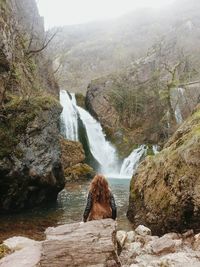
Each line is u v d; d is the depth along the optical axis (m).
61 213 14.41
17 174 14.41
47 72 36.50
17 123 14.74
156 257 6.41
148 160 12.70
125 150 40.34
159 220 9.47
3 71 17.91
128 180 30.59
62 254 5.38
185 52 65.31
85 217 6.94
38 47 35.06
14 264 5.48
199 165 8.45
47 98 16.69
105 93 44.81
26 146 14.93
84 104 45.78
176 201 8.79
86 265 5.29
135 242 7.12
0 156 13.85
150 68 49.84
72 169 28.03
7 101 16.03
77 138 38.91
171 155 9.98
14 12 27.83
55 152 16.62
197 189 8.22
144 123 43.94
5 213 14.33
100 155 40.97
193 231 8.07
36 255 5.83
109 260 5.38
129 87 45.84
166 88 44.16
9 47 18.86
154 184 10.69
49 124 16.20
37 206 15.82
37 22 42.62
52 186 16.33
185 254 6.16
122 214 13.48
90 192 6.99
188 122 12.08
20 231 11.37
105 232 5.91
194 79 50.41
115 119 43.03
